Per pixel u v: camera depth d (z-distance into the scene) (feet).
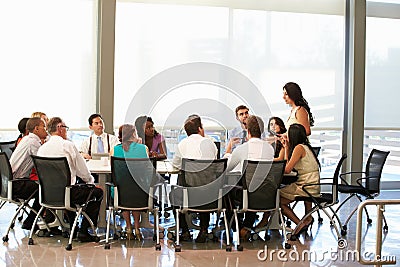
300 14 31.68
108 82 28.09
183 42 30.14
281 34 31.42
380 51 32.86
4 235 20.10
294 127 20.43
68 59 28.60
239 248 18.83
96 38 28.89
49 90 28.40
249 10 30.99
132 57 29.37
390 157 33.35
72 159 18.71
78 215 18.60
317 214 24.67
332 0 32.12
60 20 28.45
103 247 18.89
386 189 33.35
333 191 20.13
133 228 21.11
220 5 30.58
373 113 32.78
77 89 28.73
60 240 19.66
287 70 31.53
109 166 20.61
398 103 33.22
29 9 28.04
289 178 20.13
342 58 32.32
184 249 18.93
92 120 24.00
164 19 29.84
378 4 32.76
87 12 28.78
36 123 20.38
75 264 16.90
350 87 31.94
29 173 20.16
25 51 28.04
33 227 19.06
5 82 27.81
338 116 32.24
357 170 31.68
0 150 22.49
